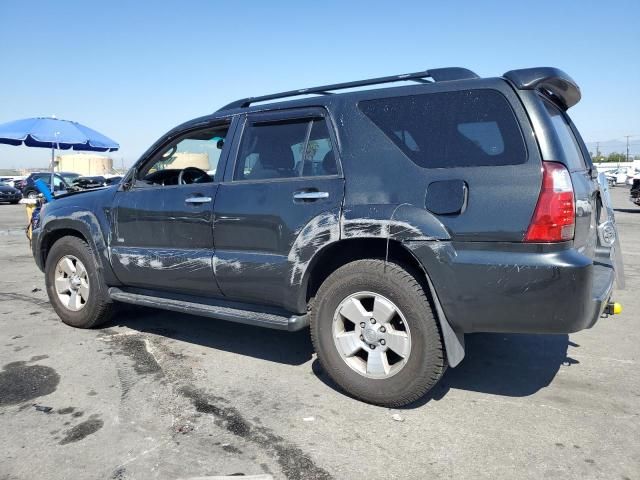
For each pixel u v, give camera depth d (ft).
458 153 10.01
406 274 10.30
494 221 9.38
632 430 9.82
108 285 15.51
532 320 9.30
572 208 9.28
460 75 10.77
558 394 11.43
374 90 11.30
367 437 9.65
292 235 11.37
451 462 8.82
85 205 15.60
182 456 9.04
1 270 26.40
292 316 11.77
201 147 14.24
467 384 12.00
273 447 9.32
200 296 13.57
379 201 10.46
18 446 9.39
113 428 10.02
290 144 12.11
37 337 15.42
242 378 12.40
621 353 13.92
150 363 13.37
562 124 11.42
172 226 13.46
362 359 11.13
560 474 8.46
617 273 13.17
